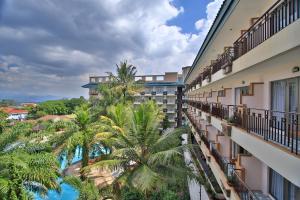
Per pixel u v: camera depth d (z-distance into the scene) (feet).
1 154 48.16
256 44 33.17
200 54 75.31
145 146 54.85
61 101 276.21
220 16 43.98
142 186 43.91
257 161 36.37
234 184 36.65
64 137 69.62
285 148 22.85
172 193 53.52
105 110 104.22
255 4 35.96
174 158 53.06
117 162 51.65
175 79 221.46
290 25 22.06
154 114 57.93
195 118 104.12
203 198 59.93
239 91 51.26
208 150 63.52
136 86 133.59
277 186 32.58
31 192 45.34
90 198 50.49
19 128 54.75
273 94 34.42
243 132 33.73
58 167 51.01
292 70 28.43
